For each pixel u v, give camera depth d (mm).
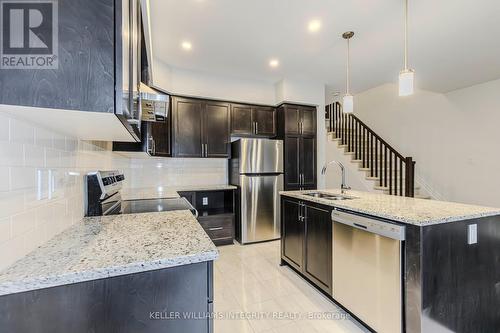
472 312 1588
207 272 905
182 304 873
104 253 891
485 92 3898
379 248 1655
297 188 4156
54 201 1111
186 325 876
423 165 4789
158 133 3389
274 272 2740
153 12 2320
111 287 787
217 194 4137
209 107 3891
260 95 4227
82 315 755
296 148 4180
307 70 3754
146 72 2199
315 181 4297
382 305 1634
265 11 2314
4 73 664
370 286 1727
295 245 2693
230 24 2527
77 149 1410
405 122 5145
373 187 4508
